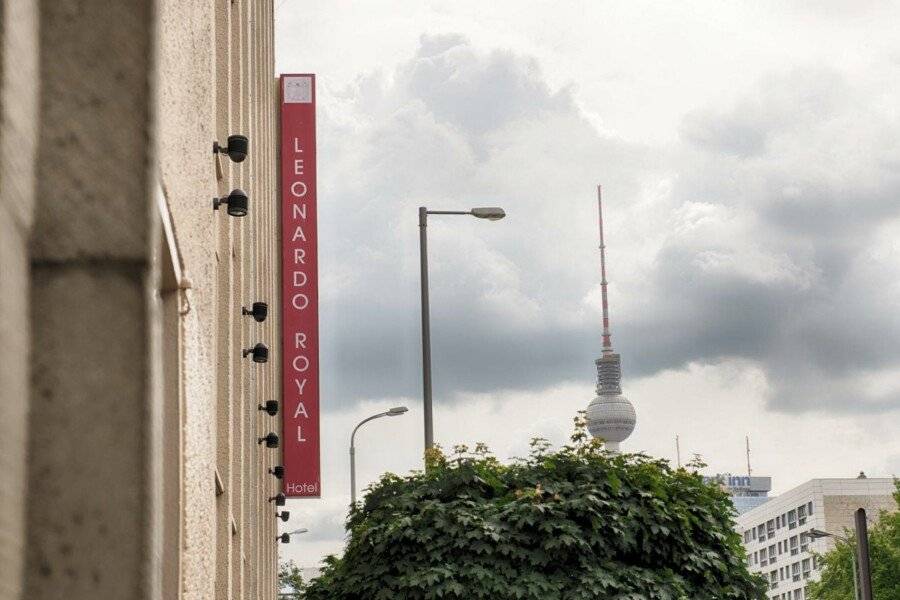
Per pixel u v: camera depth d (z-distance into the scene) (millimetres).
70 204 2736
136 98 2781
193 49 7969
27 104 2598
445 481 17094
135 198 2760
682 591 16047
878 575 76750
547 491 16406
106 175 2756
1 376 2367
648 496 16516
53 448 2654
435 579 15648
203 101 8898
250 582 18672
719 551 16922
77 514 2635
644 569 16234
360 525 17172
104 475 2658
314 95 44875
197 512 7484
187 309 7082
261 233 27234
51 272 2707
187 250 7410
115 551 2635
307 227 44500
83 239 2730
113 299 2721
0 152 2340
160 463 6414
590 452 17188
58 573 2607
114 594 2619
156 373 2863
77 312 2707
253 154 22203
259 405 24125
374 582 16344
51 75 2762
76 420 2670
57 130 2748
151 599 2680
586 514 16141
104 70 2779
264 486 27625
